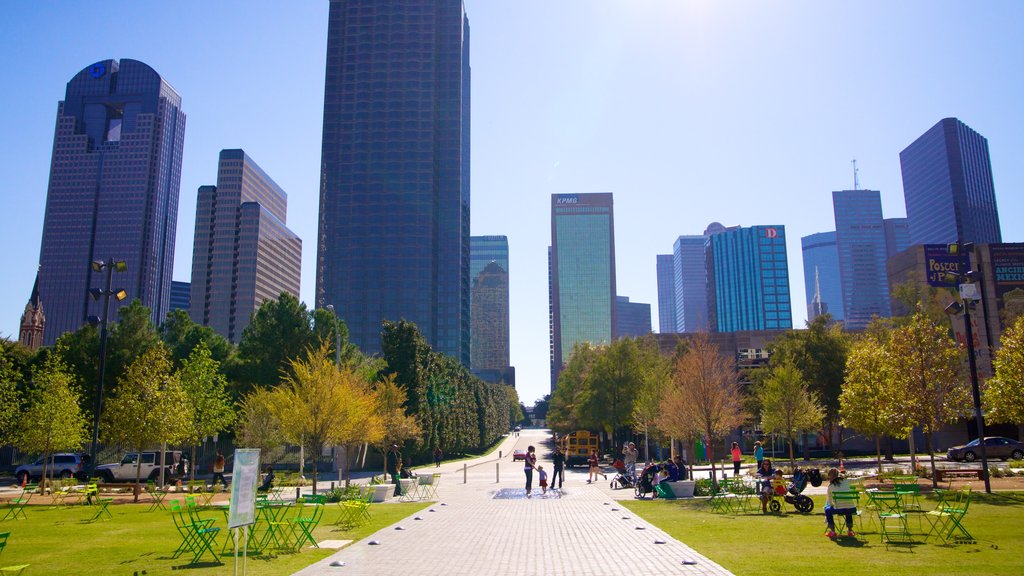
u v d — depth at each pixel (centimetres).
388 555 1455
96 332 5472
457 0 18825
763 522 1920
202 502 2669
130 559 1412
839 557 1348
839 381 5553
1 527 1948
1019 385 2636
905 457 5300
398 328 5962
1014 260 5862
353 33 18012
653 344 7000
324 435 2975
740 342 8788
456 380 8219
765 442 6762
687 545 1532
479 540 1666
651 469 2894
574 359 8300
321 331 5781
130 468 4475
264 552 1499
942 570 1208
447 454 8256
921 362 2892
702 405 3319
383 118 17562
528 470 3002
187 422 3077
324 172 17450
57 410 3303
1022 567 1231
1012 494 2412
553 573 1254
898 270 7050
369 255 16962
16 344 5569
